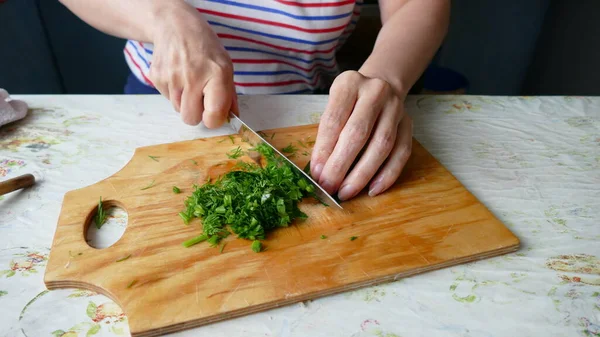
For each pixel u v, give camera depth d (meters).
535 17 2.68
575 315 0.82
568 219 1.03
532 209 1.05
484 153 1.23
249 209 0.95
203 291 0.82
